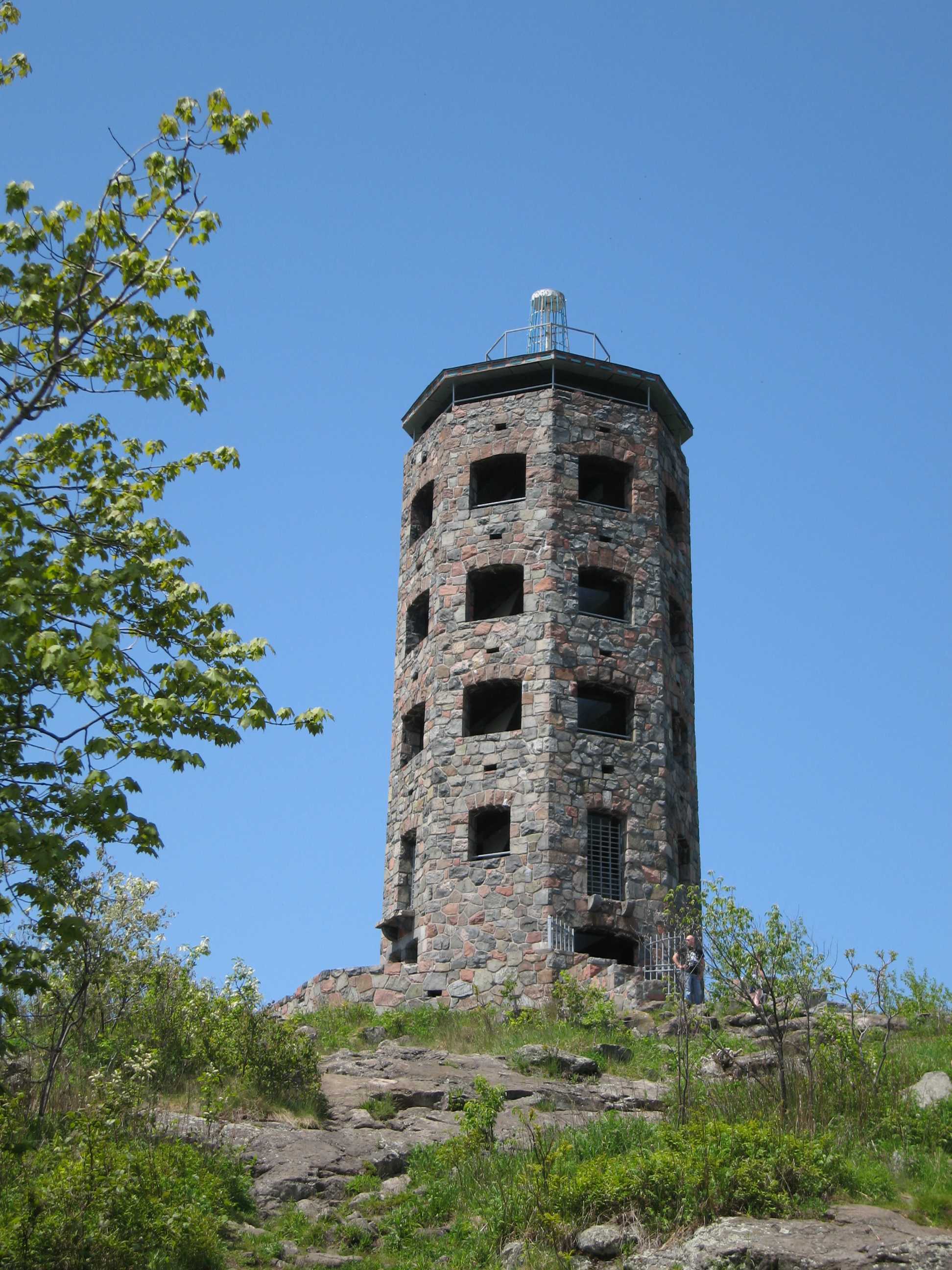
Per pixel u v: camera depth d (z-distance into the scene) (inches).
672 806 1696.6
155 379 780.6
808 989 907.4
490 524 1784.0
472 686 1720.0
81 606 698.8
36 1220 689.0
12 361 775.7
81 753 687.1
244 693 742.5
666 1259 654.5
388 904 1718.8
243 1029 1021.8
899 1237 652.1
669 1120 844.0
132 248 762.2
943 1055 932.6
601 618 1739.7
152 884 1062.4
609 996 1374.3
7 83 847.1
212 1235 736.3
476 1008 1497.3
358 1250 781.9
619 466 1850.4
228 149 773.9
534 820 1620.3
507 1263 703.7
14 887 679.7
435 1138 927.7
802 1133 775.7
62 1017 976.3
